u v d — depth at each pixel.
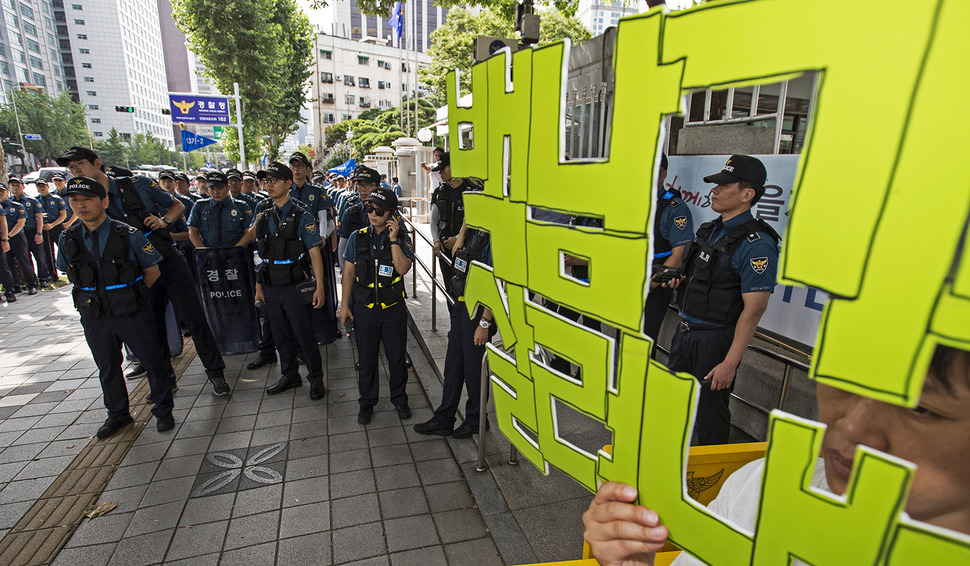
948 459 0.47
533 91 0.90
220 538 2.46
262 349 4.71
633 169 0.70
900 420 0.50
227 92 16.36
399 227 3.43
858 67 0.44
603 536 0.78
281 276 3.81
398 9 27.36
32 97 55.81
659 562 1.17
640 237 0.71
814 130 0.48
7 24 74.12
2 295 7.68
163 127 123.88
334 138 48.38
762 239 2.18
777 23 0.50
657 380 0.72
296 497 2.76
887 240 0.45
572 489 2.72
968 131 0.39
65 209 8.77
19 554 2.38
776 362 2.90
